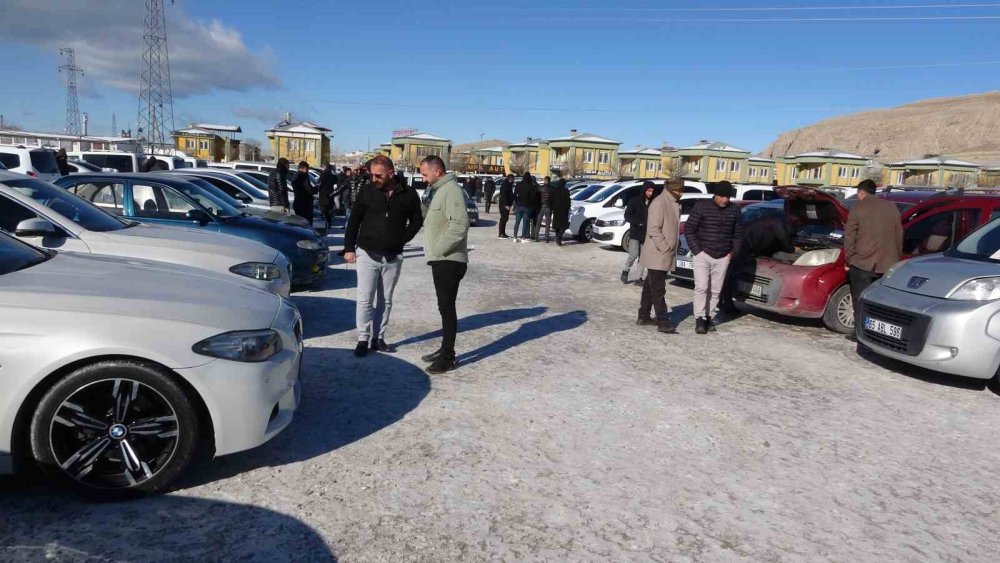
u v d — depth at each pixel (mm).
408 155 70625
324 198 15719
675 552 2871
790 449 4070
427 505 3176
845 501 3424
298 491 3258
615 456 3836
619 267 12289
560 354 5996
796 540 3018
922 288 5594
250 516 3006
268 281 6090
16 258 3607
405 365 5426
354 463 3594
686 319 7863
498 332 6742
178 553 2691
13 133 47031
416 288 9000
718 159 62438
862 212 6555
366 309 5551
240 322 3312
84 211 5840
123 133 56031
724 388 5230
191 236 6195
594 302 8734
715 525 3115
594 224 14789
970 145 128125
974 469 3906
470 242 15695
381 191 5430
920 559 2904
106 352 2934
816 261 7371
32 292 3082
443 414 4367
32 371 2859
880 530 3141
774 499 3408
